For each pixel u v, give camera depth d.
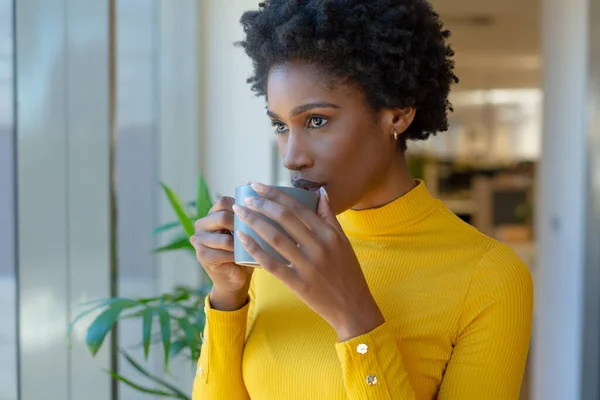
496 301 0.87
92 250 1.81
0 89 1.67
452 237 0.94
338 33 0.80
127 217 2.45
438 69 0.91
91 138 1.81
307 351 0.92
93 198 1.81
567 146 2.51
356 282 0.79
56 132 1.76
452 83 0.98
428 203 0.96
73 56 1.78
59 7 1.75
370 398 0.80
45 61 1.73
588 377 2.37
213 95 2.65
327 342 0.91
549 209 2.67
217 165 2.65
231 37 2.64
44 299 1.74
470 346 0.87
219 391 0.99
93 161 1.81
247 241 0.75
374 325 0.81
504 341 0.86
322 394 0.89
